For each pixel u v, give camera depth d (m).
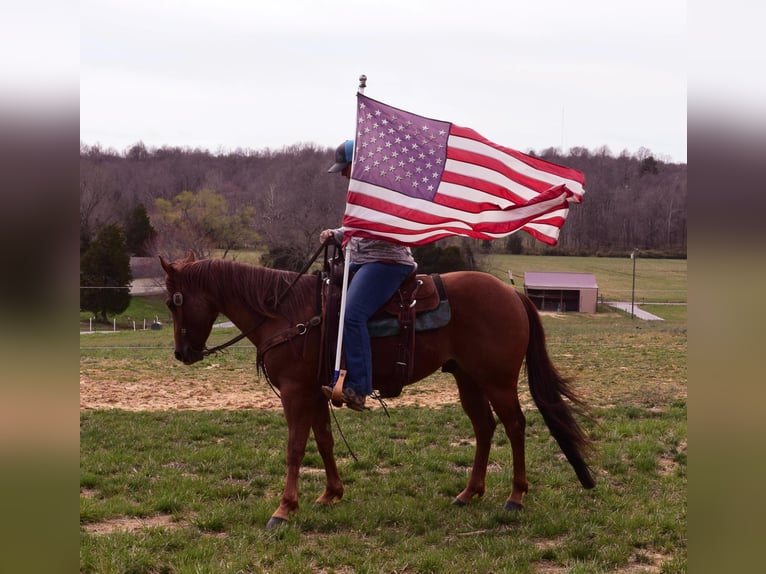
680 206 66.31
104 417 8.95
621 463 6.65
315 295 5.45
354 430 8.16
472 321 5.45
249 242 49.75
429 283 5.49
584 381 11.55
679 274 60.00
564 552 4.68
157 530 4.99
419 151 5.50
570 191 5.14
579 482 6.25
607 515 5.35
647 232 67.25
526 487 5.63
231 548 4.73
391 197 5.23
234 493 5.97
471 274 5.64
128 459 6.91
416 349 5.37
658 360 14.10
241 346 20.88
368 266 5.26
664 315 44.03
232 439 7.86
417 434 8.05
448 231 5.23
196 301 5.54
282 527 5.08
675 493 5.89
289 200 49.78
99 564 4.33
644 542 4.86
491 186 5.52
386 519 5.34
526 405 9.64
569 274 47.97
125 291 41.25
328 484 5.72
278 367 5.39
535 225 6.04
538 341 5.69
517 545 4.80
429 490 6.11
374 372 5.38
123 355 17.08
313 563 4.55
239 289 5.51
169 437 7.88
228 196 59.81
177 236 48.34
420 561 4.48
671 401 9.62
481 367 5.47
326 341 5.25
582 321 38.62
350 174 5.73
